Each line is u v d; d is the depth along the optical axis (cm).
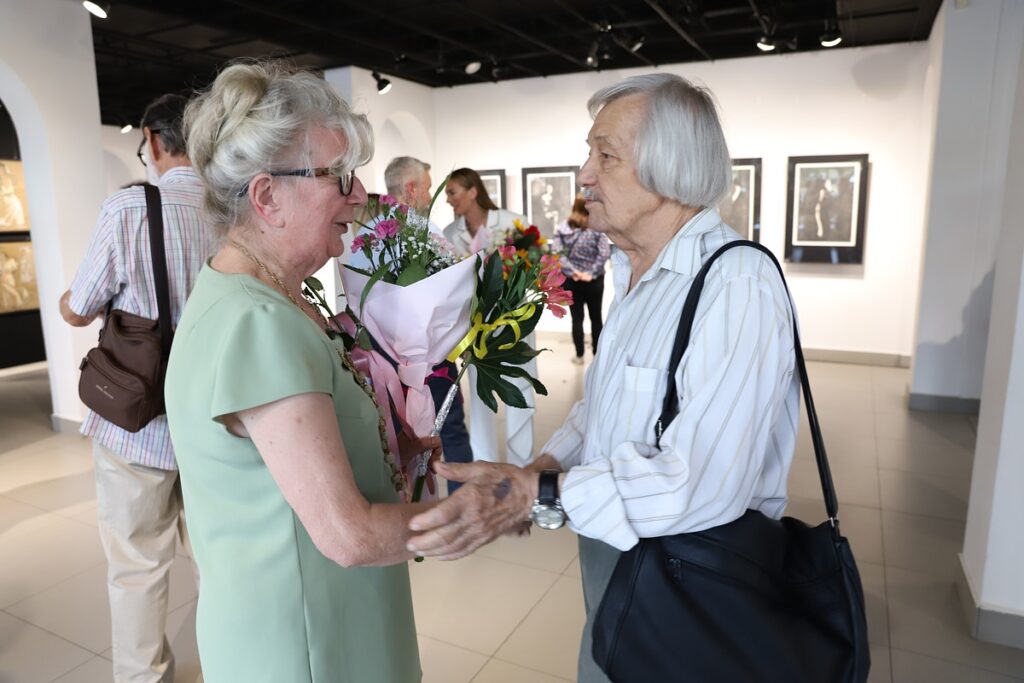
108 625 249
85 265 183
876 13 513
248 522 95
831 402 527
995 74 461
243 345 86
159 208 183
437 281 120
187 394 92
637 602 98
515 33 564
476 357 130
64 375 463
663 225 117
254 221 96
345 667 103
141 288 184
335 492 87
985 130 466
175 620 252
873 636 237
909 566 282
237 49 644
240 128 91
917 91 590
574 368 640
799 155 633
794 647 98
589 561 122
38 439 459
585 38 605
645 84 112
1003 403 223
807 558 106
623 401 111
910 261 614
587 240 626
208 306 92
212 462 93
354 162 99
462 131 764
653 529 96
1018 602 230
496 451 355
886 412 500
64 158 432
